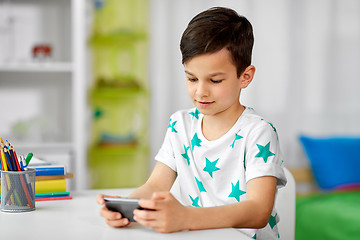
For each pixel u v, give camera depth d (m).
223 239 0.71
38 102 2.73
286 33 2.99
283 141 3.02
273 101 3.00
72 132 2.76
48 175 1.01
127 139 2.75
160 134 2.85
